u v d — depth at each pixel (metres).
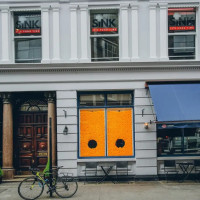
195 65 11.98
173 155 12.30
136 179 11.98
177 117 10.87
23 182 9.38
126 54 12.18
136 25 12.18
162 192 9.98
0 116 12.88
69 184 9.62
